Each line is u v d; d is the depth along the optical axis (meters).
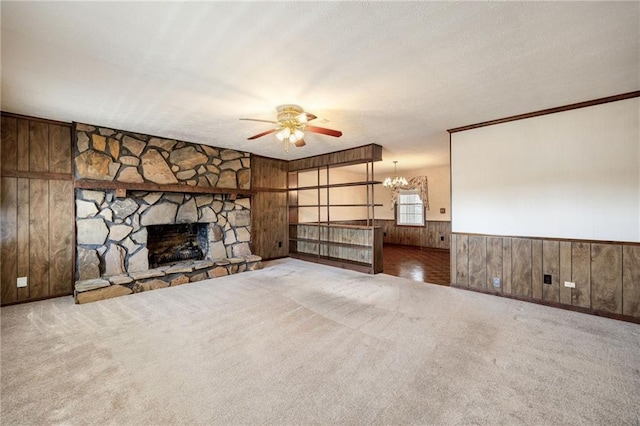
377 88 2.83
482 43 2.09
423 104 3.28
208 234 5.41
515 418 1.68
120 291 3.95
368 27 1.88
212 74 2.52
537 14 1.77
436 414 1.72
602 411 1.74
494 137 3.95
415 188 8.95
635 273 3.05
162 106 3.28
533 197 3.66
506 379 2.05
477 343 2.58
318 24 1.85
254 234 6.28
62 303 3.65
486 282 4.05
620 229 3.14
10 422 1.66
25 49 2.11
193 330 2.87
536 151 3.63
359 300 3.77
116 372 2.15
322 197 8.18
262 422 1.67
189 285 4.48
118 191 4.17
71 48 2.11
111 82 2.67
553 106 3.41
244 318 3.17
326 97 3.04
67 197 3.94
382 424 1.64
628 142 3.08
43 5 1.64
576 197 3.38
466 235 4.22
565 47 2.16
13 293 3.58
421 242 8.94
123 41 2.02
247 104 3.21
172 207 4.89
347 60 2.30
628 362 2.27
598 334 2.76
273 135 4.62
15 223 3.59
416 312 3.33
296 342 2.61
